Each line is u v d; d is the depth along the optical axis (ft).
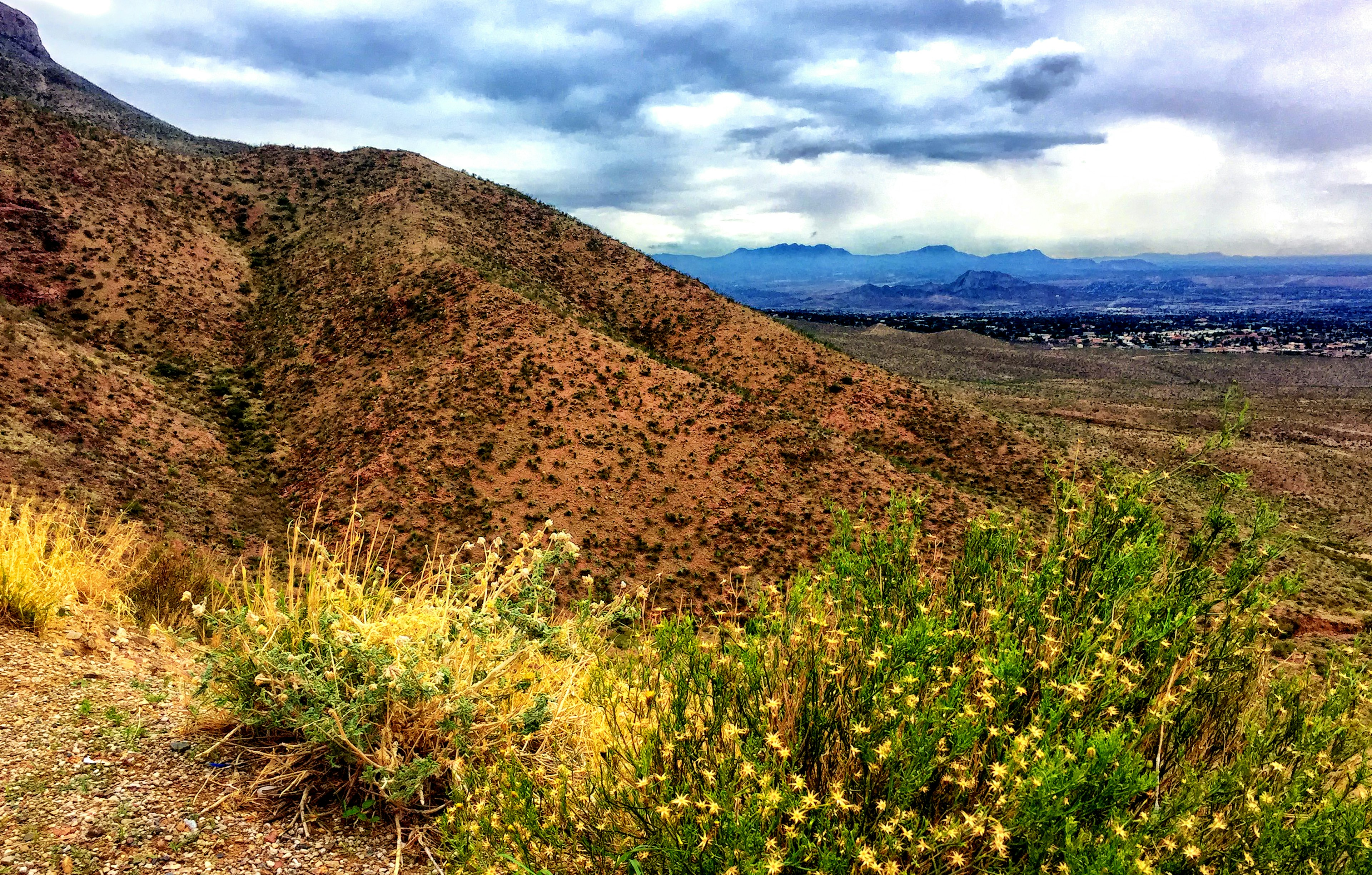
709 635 8.73
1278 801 6.16
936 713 6.27
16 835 7.65
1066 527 9.58
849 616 8.65
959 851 6.47
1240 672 8.39
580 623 11.78
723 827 6.10
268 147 276.41
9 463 81.76
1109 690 7.17
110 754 9.46
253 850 8.15
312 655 10.19
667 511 115.34
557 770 8.41
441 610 11.51
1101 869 5.36
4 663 11.50
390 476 111.96
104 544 21.04
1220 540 9.21
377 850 8.56
